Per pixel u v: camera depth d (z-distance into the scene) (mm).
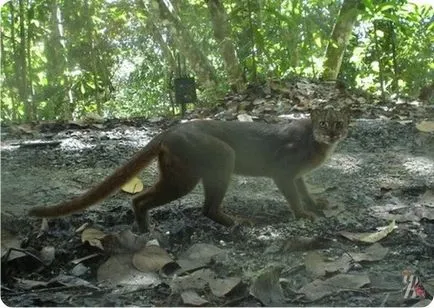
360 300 1549
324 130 2211
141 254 1739
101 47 3928
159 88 3916
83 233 1872
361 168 2490
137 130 3082
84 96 3893
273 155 2207
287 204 2295
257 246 1886
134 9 3945
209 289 1593
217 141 2111
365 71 4340
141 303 1560
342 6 4105
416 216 2045
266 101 3461
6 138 2975
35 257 1756
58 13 3895
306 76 4109
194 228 2027
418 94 4008
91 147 2744
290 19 3984
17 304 1553
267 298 1538
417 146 2709
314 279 1662
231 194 2377
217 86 3812
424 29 4160
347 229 2004
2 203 2135
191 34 4047
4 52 3715
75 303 1559
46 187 2295
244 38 3982
